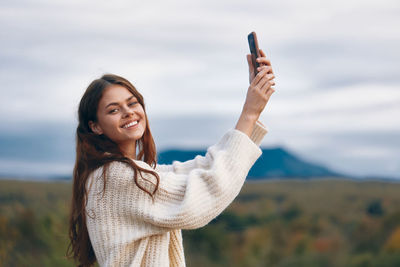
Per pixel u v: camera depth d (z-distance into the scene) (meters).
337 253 22.44
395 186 63.72
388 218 25.94
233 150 2.51
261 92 2.60
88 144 2.64
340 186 65.69
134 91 2.71
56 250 10.28
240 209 31.95
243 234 22.52
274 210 41.16
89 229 2.57
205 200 2.43
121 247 2.47
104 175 2.51
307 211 42.09
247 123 2.59
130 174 2.49
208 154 2.68
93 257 2.73
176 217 2.40
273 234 24.94
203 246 17.78
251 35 2.71
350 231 28.69
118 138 2.66
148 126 2.89
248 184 70.62
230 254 18.41
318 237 26.56
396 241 22.23
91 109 2.65
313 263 20.55
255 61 2.69
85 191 2.57
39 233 11.24
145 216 2.46
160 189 2.49
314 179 74.88
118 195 2.51
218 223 19.44
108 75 2.70
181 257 2.71
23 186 24.19
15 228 11.59
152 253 2.51
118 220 2.51
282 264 20.20
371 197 51.62
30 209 12.87
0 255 10.24
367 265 20.38
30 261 10.27
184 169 2.77
